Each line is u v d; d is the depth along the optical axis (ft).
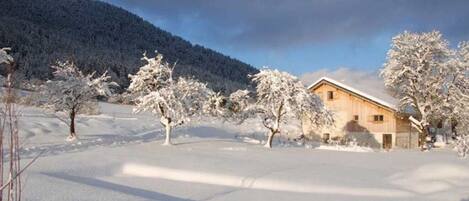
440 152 125.39
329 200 54.19
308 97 118.73
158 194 53.42
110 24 577.43
